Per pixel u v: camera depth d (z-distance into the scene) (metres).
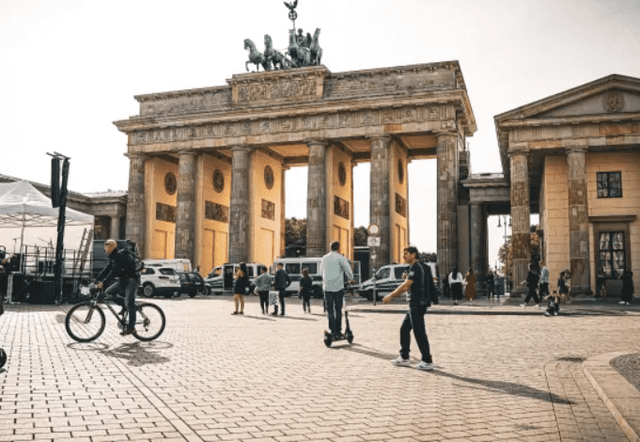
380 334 25.55
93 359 16.86
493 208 89.38
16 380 13.52
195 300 57.97
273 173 98.44
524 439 9.23
